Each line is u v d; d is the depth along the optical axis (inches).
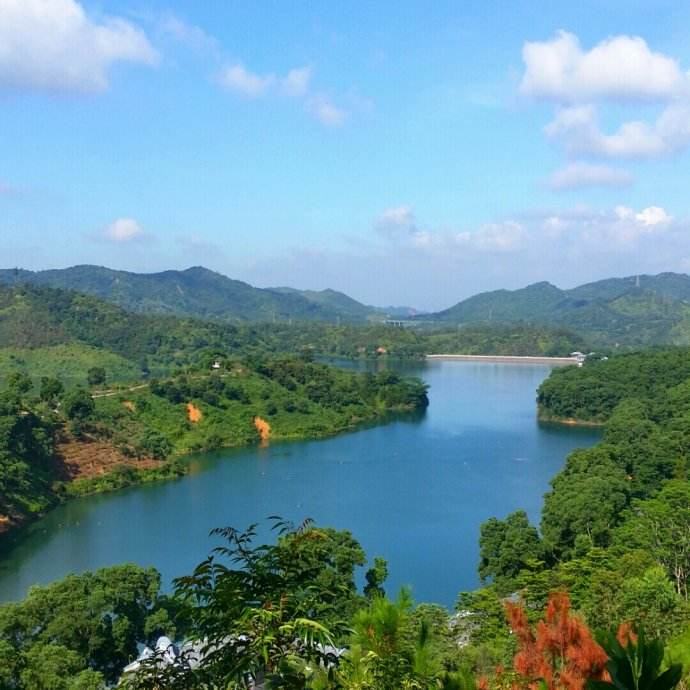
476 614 1541.6
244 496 3708.2
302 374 6688.0
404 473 4121.6
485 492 3656.5
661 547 2068.2
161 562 2746.1
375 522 3149.6
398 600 368.8
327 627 348.5
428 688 336.5
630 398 5487.2
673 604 1246.9
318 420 5728.3
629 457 3356.3
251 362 6707.7
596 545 2397.9
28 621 1556.3
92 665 1633.9
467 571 2551.7
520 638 449.4
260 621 331.6
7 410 4015.8
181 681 341.1
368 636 354.0
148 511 3501.5
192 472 4335.6
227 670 324.8
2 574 2687.0
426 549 2787.9
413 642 369.1
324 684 327.9
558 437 5236.2
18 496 3506.4
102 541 3046.3
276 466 4416.8
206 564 351.6
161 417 5275.6
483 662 663.1
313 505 3464.6
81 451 4375.0
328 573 1457.9
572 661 395.9
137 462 4441.4
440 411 6579.7
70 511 3563.0
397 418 6230.3
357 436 5447.8
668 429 3981.3
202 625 340.5
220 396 5841.5
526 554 2251.5
